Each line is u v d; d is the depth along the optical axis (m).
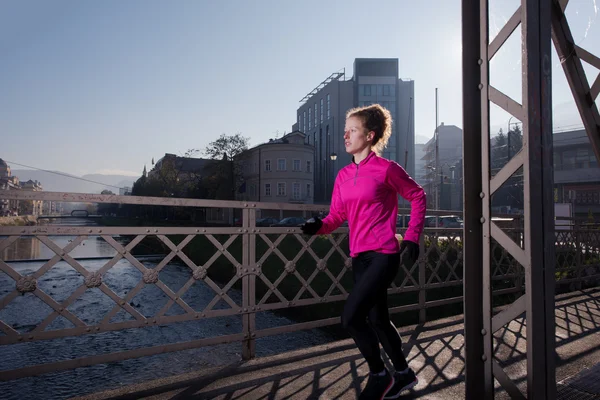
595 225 7.30
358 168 2.21
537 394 1.54
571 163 38.75
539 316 1.56
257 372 2.70
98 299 9.48
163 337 6.34
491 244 1.71
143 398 2.28
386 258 2.06
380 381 2.12
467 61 1.74
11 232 2.21
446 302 4.45
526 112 1.55
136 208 90.75
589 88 2.13
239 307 2.97
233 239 2.97
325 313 8.51
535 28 1.60
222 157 52.97
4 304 2.17
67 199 2.38
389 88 76.38
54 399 3.90
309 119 87.69
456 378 2.61
